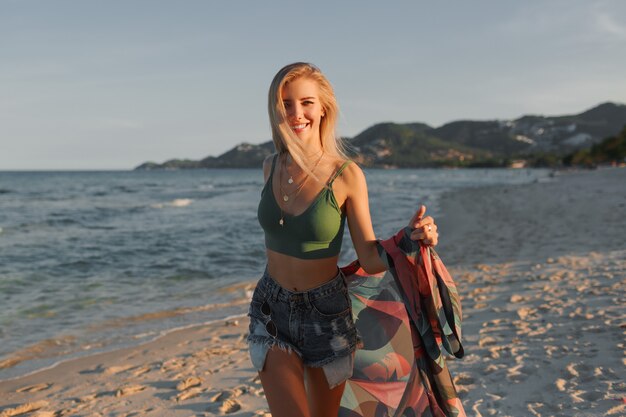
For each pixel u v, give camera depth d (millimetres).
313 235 2326
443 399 2348
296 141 2381
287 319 2391
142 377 5191
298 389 2320
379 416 2498
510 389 4113
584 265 9578
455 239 15539
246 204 36812
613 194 31328
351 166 2393
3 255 14555
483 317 6500
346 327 2436
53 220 26328
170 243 16875
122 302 8898
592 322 5734
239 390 4582
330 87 2535
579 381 4125
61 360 5926
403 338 2576
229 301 8773
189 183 94938
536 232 15852
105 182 98750
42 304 8750
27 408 4527
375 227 19688
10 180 107812
